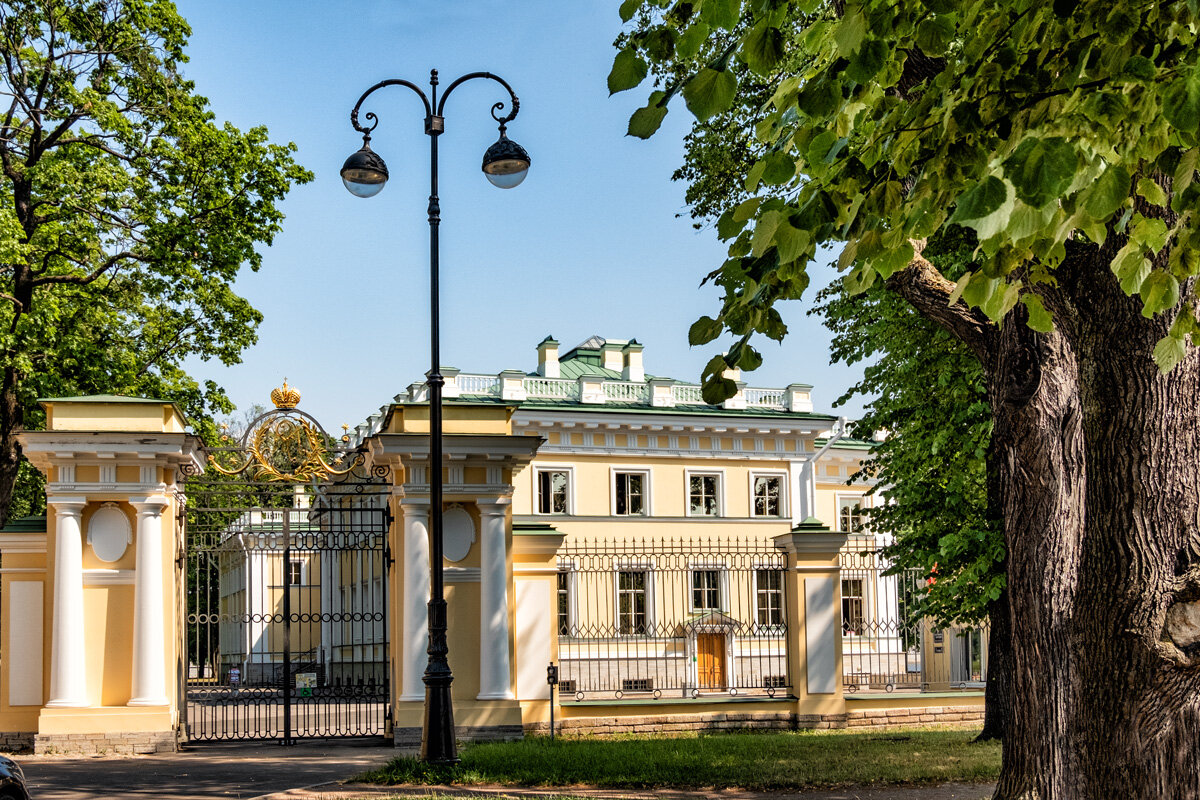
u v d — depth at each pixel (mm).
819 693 19125
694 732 18438
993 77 4141
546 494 36281
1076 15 4117
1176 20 4121
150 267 24750
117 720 15938
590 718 17984
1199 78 3756
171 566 16766
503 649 17172
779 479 38906
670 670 32844
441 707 12938
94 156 24078
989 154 4117
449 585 17281
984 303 4566
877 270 4254
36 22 23234
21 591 16484
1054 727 8656
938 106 4199
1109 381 5523
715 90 3656
